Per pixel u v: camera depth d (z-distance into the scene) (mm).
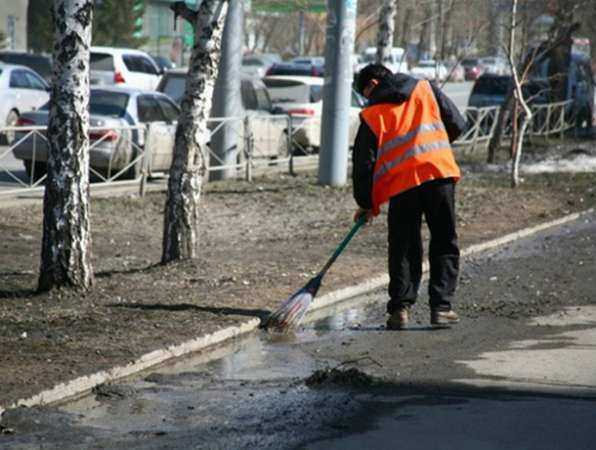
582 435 14391
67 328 19812
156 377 17609
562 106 71438
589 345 19766
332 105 45219
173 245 26094
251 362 18672
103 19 123125
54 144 22328
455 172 20844
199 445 14031
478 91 74062
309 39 138500
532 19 55875
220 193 42281
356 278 25547
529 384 17000
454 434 14430
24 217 34406
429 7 67750
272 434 14492
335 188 44969
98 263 27500
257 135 48656
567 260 29594
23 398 15602
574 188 46844
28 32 125438
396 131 20516
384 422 14969
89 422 15117
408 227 20922
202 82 25484
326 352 19375
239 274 25281
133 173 43062
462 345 19797
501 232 33969
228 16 45594
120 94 44219
